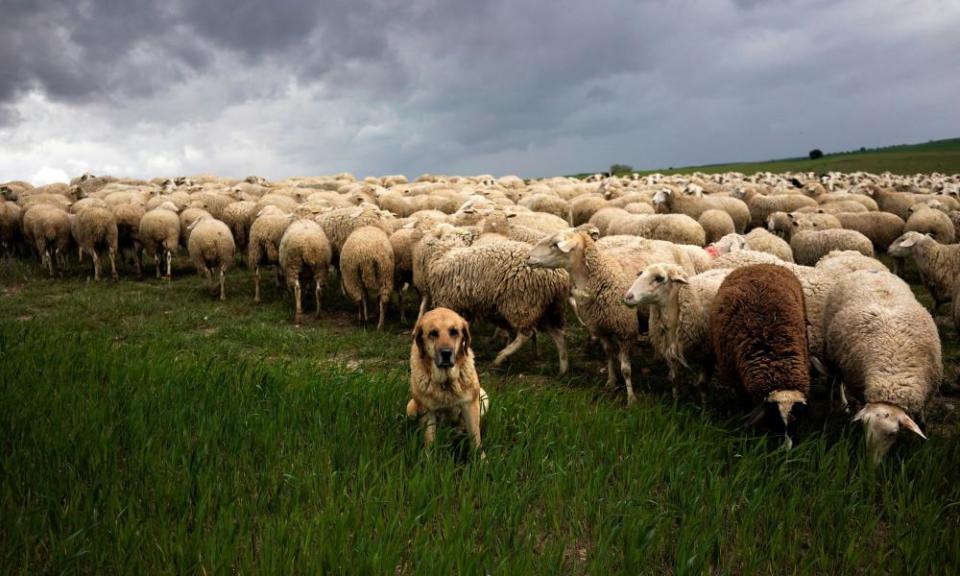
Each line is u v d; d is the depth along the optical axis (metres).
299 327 4.32
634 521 1.63
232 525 1.52
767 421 2.26
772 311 2.31
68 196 9.05
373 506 1.66
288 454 1.96
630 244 3.76
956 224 6.80
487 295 3.38
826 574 1.58
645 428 2.30
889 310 2.40
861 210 7.52
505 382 3.20
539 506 1.88
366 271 4.23
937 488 1.88
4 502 1.56
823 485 1.89
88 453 1.85
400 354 3.63
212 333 4.10
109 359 2.79
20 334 3.29
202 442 1.94
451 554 1.47
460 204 7.09
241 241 6.49
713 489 1.83
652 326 2.93
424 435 2.10
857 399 2.47
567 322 4.42
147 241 5.89
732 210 7.44
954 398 2.88
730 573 1.63
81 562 1.45
